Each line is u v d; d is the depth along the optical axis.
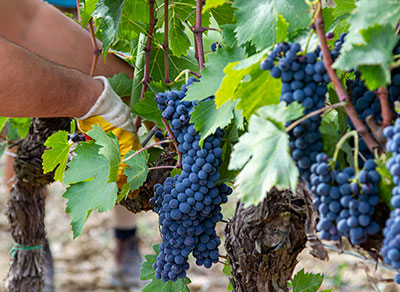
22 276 2.40
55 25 1.95
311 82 0.94
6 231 5.68
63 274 4.86
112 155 1.33
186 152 1.26
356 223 0.85
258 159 0.89
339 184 0.87
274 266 1.33
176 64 1.77
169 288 1.47
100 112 1.58
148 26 1.69
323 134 0.96
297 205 1.26
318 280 1.49
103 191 1.32
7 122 2.60
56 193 6.78
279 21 1.10
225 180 1.25
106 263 5.12
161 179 1.64
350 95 1.02
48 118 2.09
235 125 1.28
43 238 2.47
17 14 1.88
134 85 1.74
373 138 0.96
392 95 0.97
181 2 1.67
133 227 4.58
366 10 0.89
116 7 1.50
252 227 1.29
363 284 4.11
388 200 0.87
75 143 1.78
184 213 1.23
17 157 2.19
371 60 0.84
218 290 4.40
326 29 1.22
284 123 0.90
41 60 1.47
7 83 1.39
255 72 1.03
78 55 1.92
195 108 1.20
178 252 1.27
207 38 1.93
